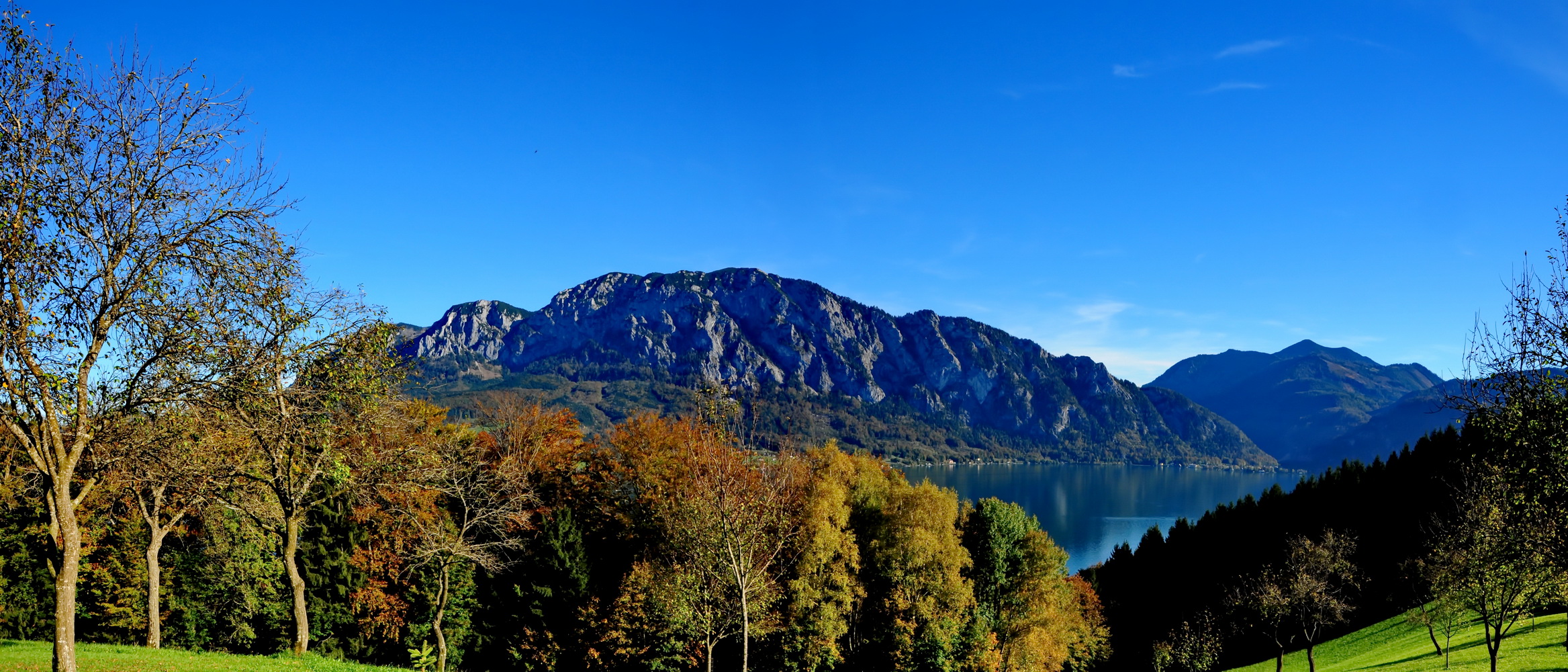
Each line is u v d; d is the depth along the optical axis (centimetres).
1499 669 3356
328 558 3928
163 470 1964
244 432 1964
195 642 4022
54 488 1426
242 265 1623
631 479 4403
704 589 2900
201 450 2006
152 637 2864
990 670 4200
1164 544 8294
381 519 3756
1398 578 6081
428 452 2641
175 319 1527
